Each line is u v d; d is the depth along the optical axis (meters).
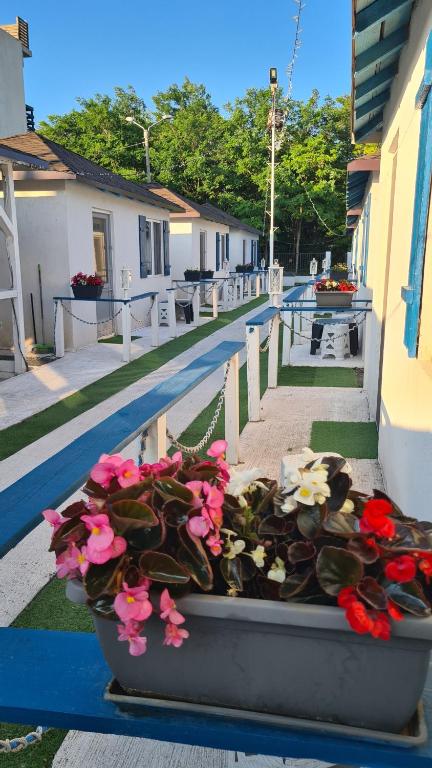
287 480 1.28
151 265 14.08
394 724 1.12
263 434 5.66
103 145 30.69
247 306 18.89
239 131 33.44
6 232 7.92
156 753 2.07
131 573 1.12
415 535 1.16
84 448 2.03
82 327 10.47
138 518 1.14
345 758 1.11
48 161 9.65
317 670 1.11
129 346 9.20
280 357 10.16
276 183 30.95
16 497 1.62
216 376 8.29
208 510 1.17
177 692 1.19
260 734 1.13
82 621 2.83
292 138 33.28
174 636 1.07
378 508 1.15
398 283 3.78
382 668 1.08
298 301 8.69
